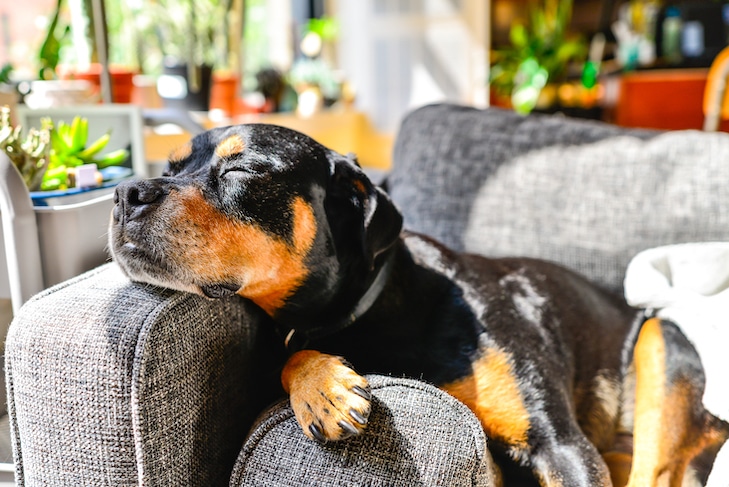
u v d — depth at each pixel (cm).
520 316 124
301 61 360
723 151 152
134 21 262
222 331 107
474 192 165
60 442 91
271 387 119
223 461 105
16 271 110
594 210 156
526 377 115
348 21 404
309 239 111
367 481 85
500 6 461
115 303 94
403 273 121
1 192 108
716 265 130
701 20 429
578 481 106
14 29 226
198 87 245
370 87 408
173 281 99
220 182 106
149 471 89
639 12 452
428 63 401
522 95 420
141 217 98
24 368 92
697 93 383
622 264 153
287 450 90
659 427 122
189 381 96
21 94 187
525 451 115
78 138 142
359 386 92
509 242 160
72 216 116
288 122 273
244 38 328
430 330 118
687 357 125
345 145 368
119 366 88
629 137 161
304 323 119
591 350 138
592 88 434
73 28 231
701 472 125
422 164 172
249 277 107
